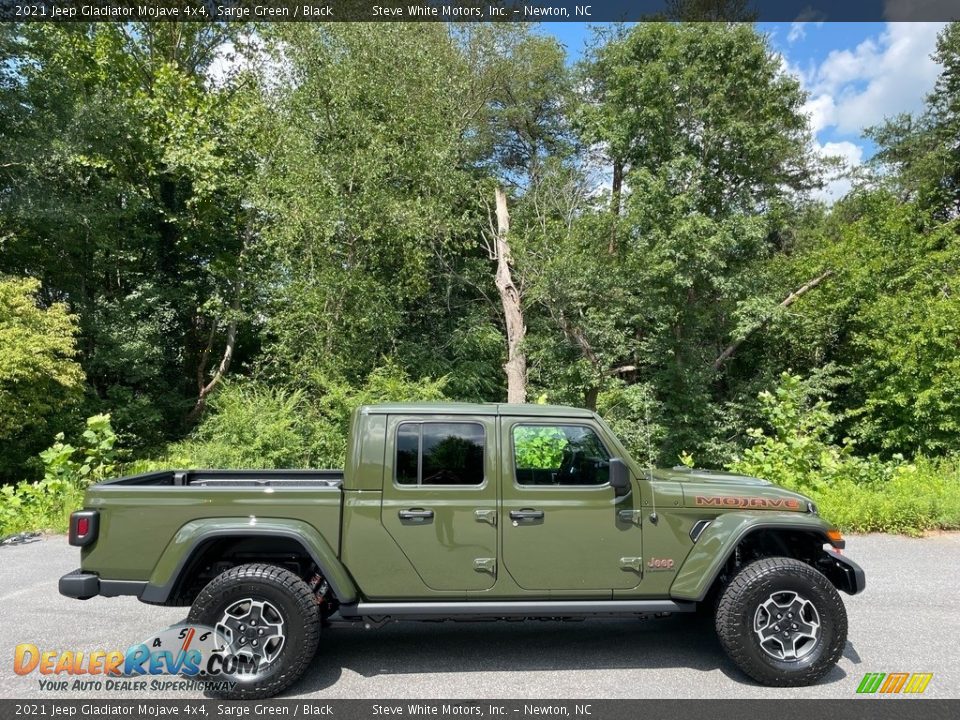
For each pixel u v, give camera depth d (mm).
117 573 3953
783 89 16734
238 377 17281
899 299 16031
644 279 15594
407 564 4055
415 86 18031
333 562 3955
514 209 21625
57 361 12938
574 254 16656
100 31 18781
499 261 20312
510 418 4238
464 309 21203
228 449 12539
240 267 19281
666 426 17016
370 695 3875
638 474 4230
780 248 21953
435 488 4102
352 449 4141
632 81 16250
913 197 20672
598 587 4137
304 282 15852
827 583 3994
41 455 9531
